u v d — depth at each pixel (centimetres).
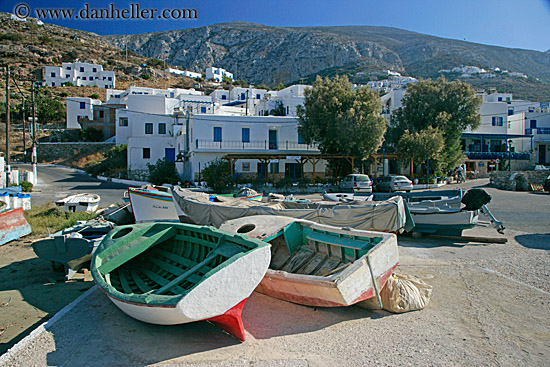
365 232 682
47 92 8075
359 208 1041
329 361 470
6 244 1159
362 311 632
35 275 871
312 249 811
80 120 5956
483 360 466
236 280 515
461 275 803
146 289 641
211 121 3462
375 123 3184
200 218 1243
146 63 13400
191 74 12988
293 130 3738
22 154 5169
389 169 4022
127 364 470
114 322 598
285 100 4700
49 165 4841
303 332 558
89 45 13600
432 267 867
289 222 829
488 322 573
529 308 621
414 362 464
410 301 618
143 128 4222
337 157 3297
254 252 544
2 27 12862
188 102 4859
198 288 473
